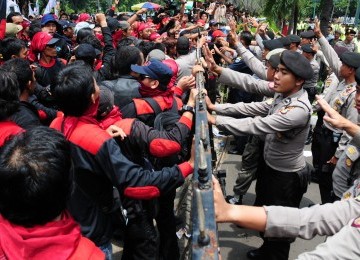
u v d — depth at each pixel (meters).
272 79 3.64
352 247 1.29
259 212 1.58
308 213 1.60
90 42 4.77
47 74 4.14
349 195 2.12
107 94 2.48
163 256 3.27
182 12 10.41
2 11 4.56
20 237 1.19
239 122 2.97
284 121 2.91
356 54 4.06
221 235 4.17
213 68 3.71
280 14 16.09
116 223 2.39
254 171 4.46
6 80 2.35
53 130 1.35
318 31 5.12
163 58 3.97
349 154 3.20
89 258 1.27
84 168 1.97
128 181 1.98
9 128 2.26
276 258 3.23
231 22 5.97
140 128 2.48
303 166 3.29
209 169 1.47
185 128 2.58
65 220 1.30
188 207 3.55
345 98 4.03
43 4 22.75
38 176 1.21
